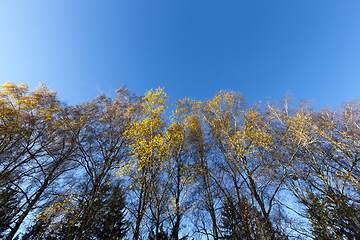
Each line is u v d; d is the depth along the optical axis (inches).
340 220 324.5
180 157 458.6
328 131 421.1
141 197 344.5
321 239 300.5
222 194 419.2
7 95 502.0
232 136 437.1
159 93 398.6
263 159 395.2
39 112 544.4
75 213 351.6
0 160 439.2
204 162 457.7
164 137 350.0
